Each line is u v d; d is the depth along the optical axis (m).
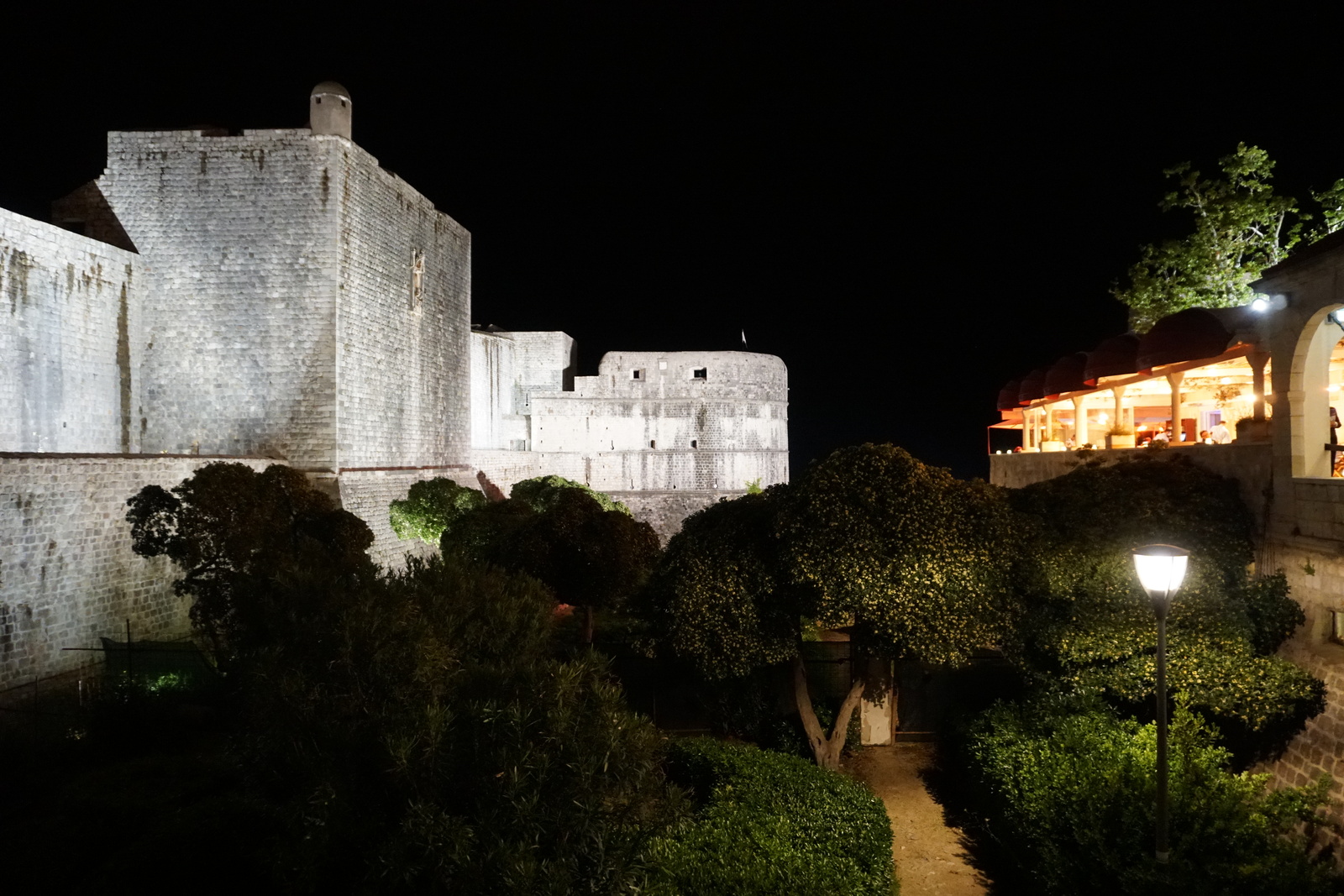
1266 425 14.09
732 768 12.03
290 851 6.59
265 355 26.73
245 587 10.12
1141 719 13.45
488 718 6.54
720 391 55.78
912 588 12.19
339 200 26.77
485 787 6.40
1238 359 15.70
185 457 21.38
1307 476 12.15
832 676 17.00
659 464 55.41
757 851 9.45
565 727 6.59
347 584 8.95
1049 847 9.80
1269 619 12.13
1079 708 12.64
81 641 17.59
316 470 26.39
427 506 27.56
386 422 30.67
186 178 26.89
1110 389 19.67
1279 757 11.55
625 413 55.47
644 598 15.49
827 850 9.85
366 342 28.94
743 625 13.37
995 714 13.59
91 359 24.56
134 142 27.02
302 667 7.40
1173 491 13.70
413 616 8.21
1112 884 9.15
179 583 15.43
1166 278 23.92
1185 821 9.42
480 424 51.97
